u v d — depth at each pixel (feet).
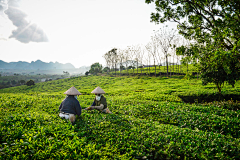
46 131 18.69
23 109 30.09
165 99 56.75
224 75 45.57
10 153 13.78
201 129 27.96
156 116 34.04
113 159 15.80
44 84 248.93
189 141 19.75
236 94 56.03
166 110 36.81
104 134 20.26
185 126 29.27
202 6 40.47
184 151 17.58
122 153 17.40
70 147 15.94
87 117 26.03
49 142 16.44
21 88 230.07
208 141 20.03
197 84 97.30
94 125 22.59
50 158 14.30
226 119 30.50
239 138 23.61
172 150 17.51
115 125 23.31
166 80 144.36
